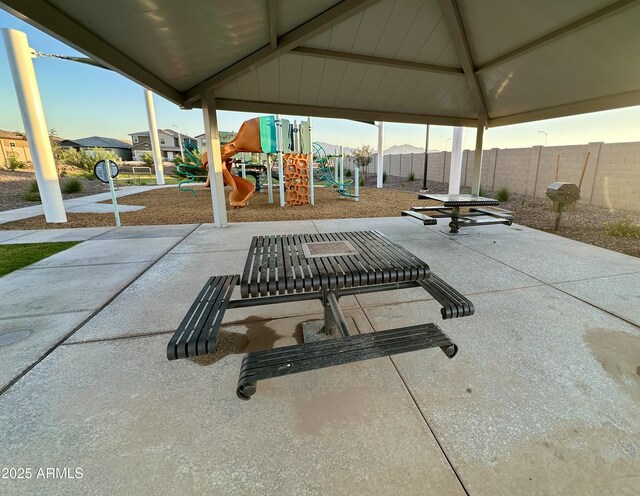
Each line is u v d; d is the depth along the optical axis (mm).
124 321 2350
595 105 4398
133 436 1351
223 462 1232
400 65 4371
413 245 4473
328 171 13398
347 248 2217
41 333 2172
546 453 1263
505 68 4348
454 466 1213
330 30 3615
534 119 5273
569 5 2957
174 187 16062
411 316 2443
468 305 1740
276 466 1218
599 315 2400
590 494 1104
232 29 2979
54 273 3348
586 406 1510
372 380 1708
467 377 1724
